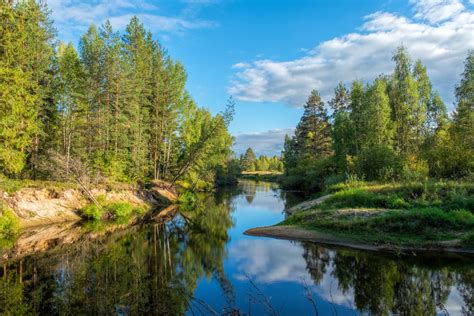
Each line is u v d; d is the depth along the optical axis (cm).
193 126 4959
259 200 3884
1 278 1101
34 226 2023
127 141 3284
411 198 1888
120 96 3186
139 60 3675
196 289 987
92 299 906
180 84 4200
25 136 2139
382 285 999
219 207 3300
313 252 1417
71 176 2516
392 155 2939
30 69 2450
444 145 2752
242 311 804
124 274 1148
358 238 1542
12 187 2031
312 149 5744
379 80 3884
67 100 2711
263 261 1295
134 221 2444
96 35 3114
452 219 1473
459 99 2966
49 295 938
